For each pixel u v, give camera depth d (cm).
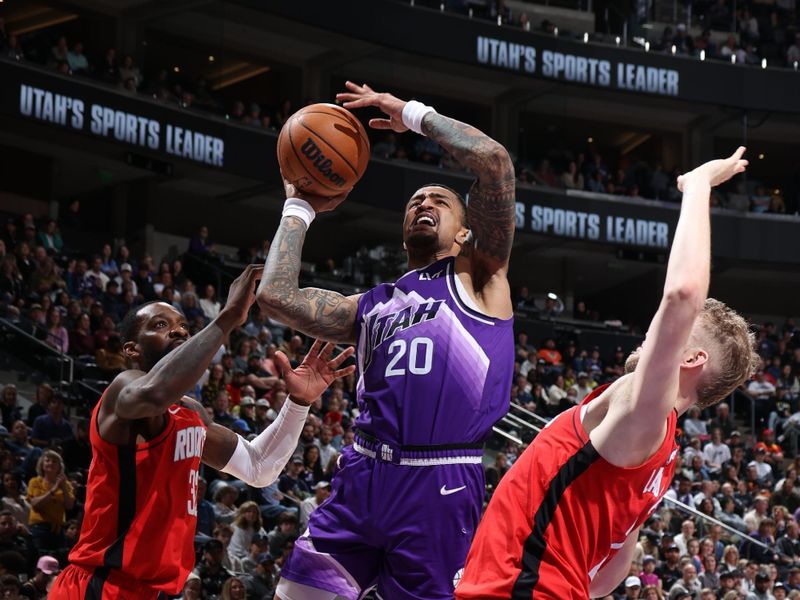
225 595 812
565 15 2508
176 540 327
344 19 2070
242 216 2250
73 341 1297
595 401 269
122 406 309
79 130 1744
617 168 2703
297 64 2300
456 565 300
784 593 1156
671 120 2564
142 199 2077
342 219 2259
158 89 1891
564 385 1736
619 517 264
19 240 1595
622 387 264
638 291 2562
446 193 336
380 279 2061
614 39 2336
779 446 1745
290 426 364
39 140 1862
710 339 270
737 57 2402
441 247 330
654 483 270
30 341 1177
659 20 2478
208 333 312
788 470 1496
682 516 1210
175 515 327
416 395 302
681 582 1101
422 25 2147
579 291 2691
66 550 834
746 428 1864
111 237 1894
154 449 322
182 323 346
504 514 267
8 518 802
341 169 325
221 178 2062
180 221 2156
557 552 262
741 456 1594
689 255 246
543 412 1612
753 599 1132
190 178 2061
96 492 322
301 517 998
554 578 260
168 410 330
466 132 314
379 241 2377
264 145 1986
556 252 2467
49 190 1948
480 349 305
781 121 2512
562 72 2252
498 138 2475
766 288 2636
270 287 315
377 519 300
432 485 299
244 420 1182
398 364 305
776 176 2775
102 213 2084
